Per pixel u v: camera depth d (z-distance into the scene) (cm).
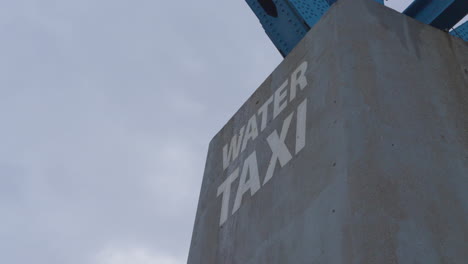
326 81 554
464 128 532
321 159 496
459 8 617
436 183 463
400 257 400
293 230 488
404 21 607
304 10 716
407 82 539
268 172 584
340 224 430
